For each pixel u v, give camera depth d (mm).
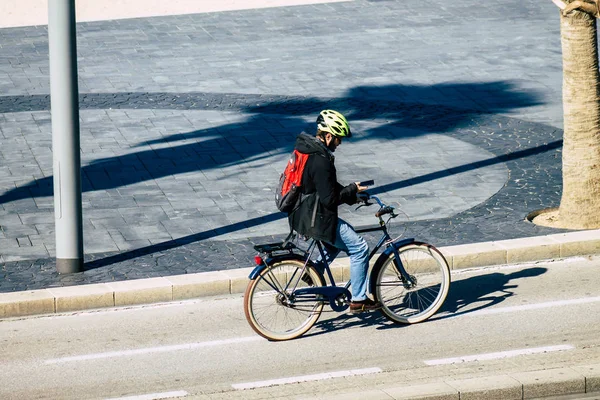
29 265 34781
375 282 28938
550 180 43969
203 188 43594
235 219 39688
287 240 28234
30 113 55781
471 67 65312
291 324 29078
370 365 26656
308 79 62688
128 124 53812
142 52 70062
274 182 44406
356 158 47812
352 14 81500
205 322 30188
